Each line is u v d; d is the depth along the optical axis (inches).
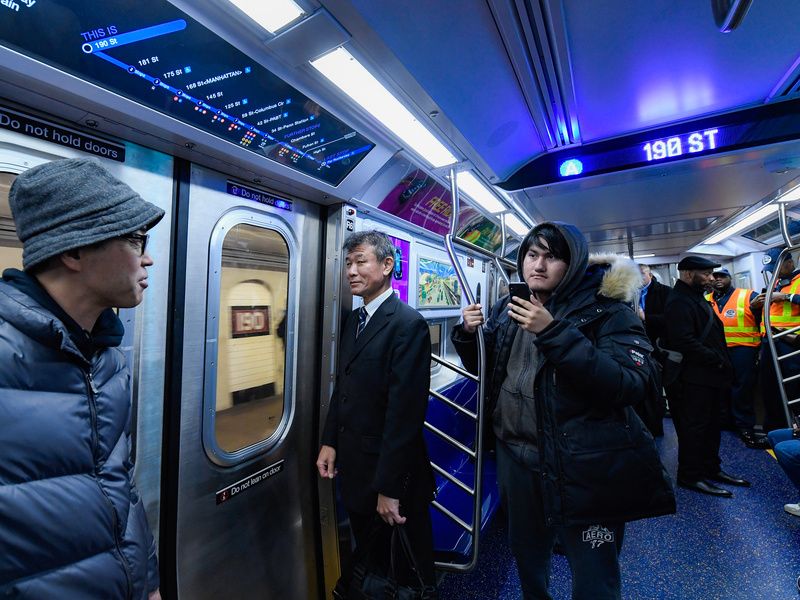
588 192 99.6
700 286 118.1
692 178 88.7
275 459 69.6
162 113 42.9
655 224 144.7
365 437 59.2
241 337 63.5
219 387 59.8
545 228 56.0
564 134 83.1
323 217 81.0
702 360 116.0
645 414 52.1
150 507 50.9
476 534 59.8
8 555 21.0
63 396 24.7
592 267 56.3
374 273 62.8
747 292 167.9
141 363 49.9
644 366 47.6
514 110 69.3
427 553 59.8
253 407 65.7
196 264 56.1
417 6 41.4
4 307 23.5
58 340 24.5
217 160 55.3
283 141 56.1
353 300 81.5
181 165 54.4
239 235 63.1
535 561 56.9
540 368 50.6
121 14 33.7
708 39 53.7
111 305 28.2
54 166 25.5
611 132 82.3
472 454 61.1
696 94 67.4
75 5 31.3
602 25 50.5
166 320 52.7
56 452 23.5
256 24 40.3
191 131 46.6
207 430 57.4
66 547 23.2
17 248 39.2
